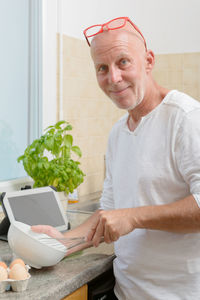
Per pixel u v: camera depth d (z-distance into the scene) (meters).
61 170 1.83
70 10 2.38
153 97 1.23
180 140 1.15
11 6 2.01
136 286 1.27
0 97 1.97
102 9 2.68
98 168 2.72
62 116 2.34
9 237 1.24
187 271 1.19
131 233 1.27
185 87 3.02
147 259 1.23
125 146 1.31
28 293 1.07
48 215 1.60
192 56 2.97
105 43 1.14
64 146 1.93
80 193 2.54
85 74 2.55
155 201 1.20
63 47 2.33
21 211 1.52
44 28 2.20
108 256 1.40
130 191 1.27
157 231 1.21
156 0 3.04
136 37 1.17
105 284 1.38
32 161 1.88
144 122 1.24
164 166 1.18
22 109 2.13
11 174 2.06
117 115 2.95
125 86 1.15
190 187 1.12
